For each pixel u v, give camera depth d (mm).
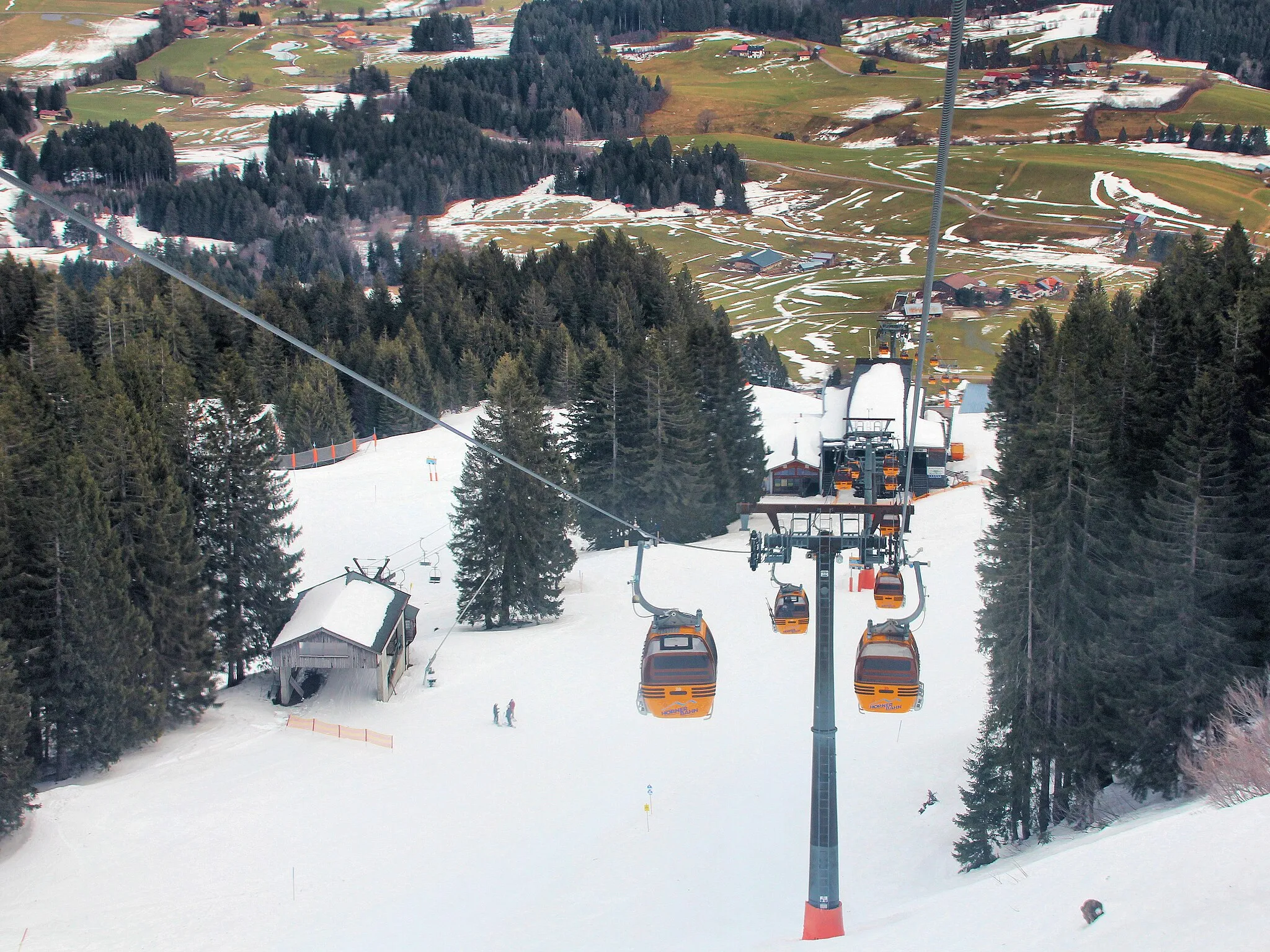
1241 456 34938
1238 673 30656
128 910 30844
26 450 46969
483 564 58781
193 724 46062
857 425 60094
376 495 85250
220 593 50094
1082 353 46344
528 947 27734
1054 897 20828
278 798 38688
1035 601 32531
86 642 40094
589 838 35469
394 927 29484
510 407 57875
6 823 35312
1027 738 31969
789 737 42875
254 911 30641
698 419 75250
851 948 21391
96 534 41906
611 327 132250
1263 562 31922
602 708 46844
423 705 48062
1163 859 20688
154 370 82938
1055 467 32750
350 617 48812
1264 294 38562
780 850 33969
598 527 74188
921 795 36969
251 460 50000
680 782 39719
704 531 76250
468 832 36094
